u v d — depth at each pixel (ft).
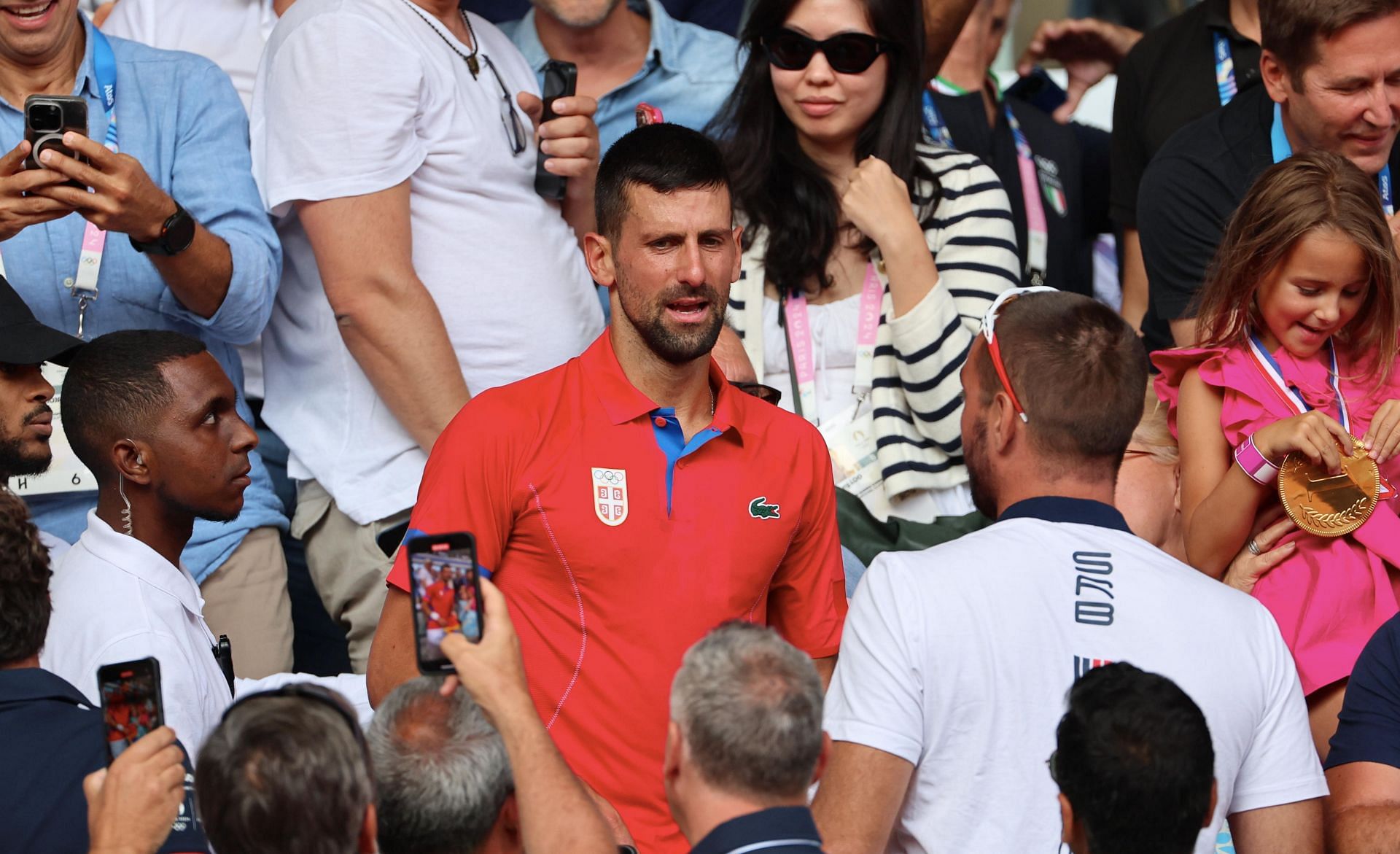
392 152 45.34
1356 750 33.35
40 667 33.01
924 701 29.48
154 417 36.24
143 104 45.96
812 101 49.01
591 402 34.96
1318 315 39.63
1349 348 41.06
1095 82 68.44
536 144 49.32
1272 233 39.52
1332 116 44.86
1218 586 30.71
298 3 46.85
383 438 46.52
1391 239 39.45
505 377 47.67
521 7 60.44
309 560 47.83
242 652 45.70
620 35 56.75
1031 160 62.39
